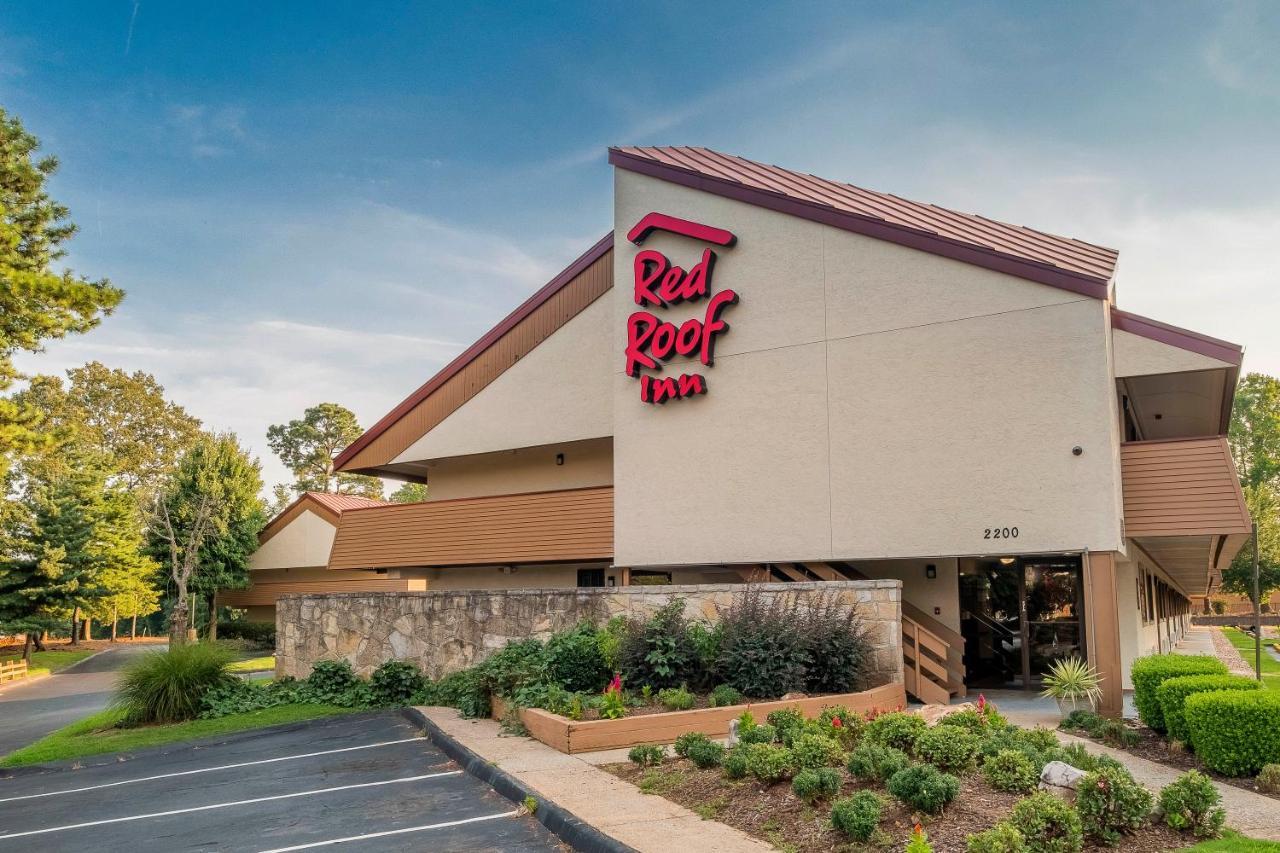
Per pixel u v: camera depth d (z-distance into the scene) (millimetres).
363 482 77188
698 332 16422
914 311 14539
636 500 17094
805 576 15602
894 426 14508
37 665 37406
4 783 11266
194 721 14578
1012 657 15594
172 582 38094
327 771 10055
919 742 7359
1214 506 13219
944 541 13844
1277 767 7738
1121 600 16672
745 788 7266
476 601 15055
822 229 15523
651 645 11641
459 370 21641
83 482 41125
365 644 16812
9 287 16203
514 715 11281
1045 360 13398
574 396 19469
